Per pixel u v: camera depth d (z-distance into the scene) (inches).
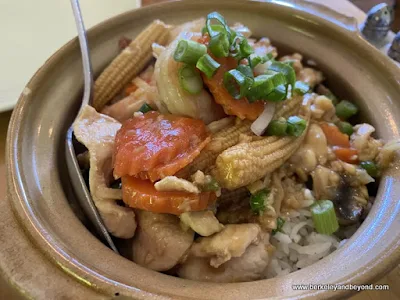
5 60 8.5
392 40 9.3
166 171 5.5
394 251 4.8
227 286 4.7
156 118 6.2
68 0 9.6
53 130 6.4
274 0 8.3
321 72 8.1
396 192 5.9
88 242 5.1
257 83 5.9
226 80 5.9
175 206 5.5
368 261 4.8
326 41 7.9
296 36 8.2
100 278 4.4
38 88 6.5
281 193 6.7
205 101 6.1
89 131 6.1
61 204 5.6
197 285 4.8
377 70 7.3
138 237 6.2
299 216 6.9
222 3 8.2
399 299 5.6
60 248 4.7
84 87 7.1
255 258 5.9
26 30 9.1
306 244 6.8
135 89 7.7
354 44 7.6
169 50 6.2
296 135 6.5
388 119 7.0
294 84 6.6
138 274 4.8
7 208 5.2
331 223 6.6
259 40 8.2
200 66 5.7
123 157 5.6
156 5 8.1
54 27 9.2
